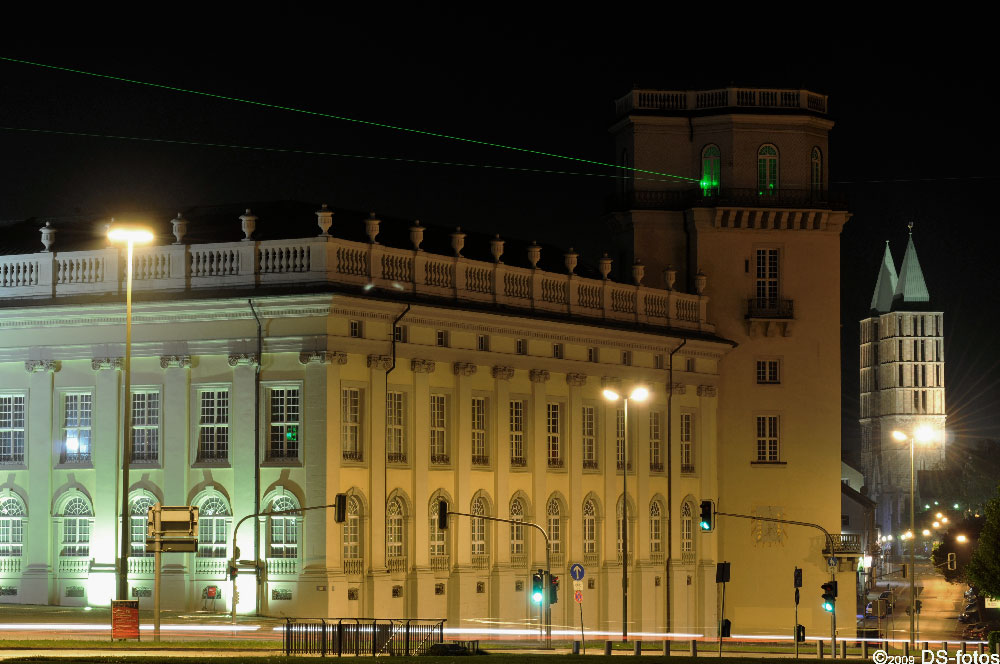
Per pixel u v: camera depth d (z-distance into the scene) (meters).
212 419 94.94
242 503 93.44
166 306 95.25
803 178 129.88
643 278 130.12
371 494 94.56
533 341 108.06
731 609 127.25
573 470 110.81
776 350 129.62
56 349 99.19
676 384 120.94
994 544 134.12
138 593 95.94
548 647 90.50
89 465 97.94
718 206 127.81
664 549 119.12
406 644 72.62
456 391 101.62
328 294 90.94
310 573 91.25
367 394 94.75
